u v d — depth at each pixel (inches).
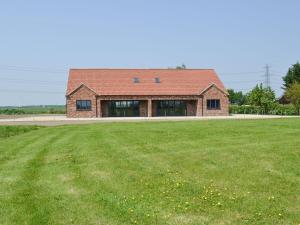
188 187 443.5
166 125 1316.4
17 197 421.7
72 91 2448.3
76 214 361.7
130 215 355.6
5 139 1060.5
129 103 2546.8
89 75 2610.7
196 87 2600.9
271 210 358.9
